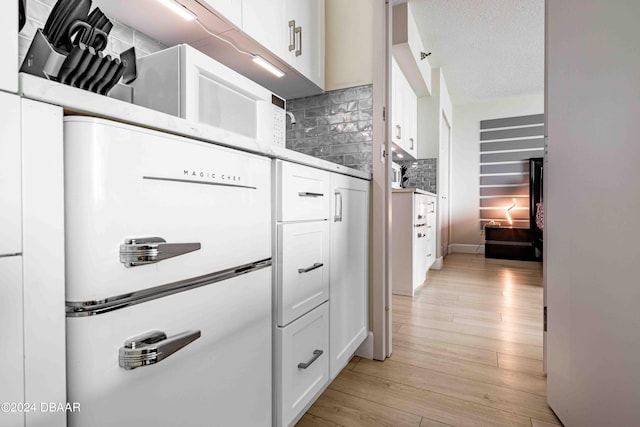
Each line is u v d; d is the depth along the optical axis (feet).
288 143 5.97
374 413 3.84
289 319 3.10
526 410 3.89
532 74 13.74
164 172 1.91
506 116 16.76
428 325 6.70
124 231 1.69
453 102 17.39
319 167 3.71
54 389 1.44
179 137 2.01
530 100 16.33
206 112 3.18
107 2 3.31
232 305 2.45
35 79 1.37
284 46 4.55
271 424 2.94
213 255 2.27
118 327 1.66
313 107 5.77
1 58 1.28
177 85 2.96
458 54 12.01
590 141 3.08
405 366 4.98
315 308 3.61
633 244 2.52
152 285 1.84
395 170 10.75
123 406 1.69
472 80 14.46
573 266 3.38
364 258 5.11
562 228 3.62
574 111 3.36
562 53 3.60
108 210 1.61
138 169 1.76
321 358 3.76
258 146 2.70
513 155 16.62
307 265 3.43
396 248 9.05
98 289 1.56
